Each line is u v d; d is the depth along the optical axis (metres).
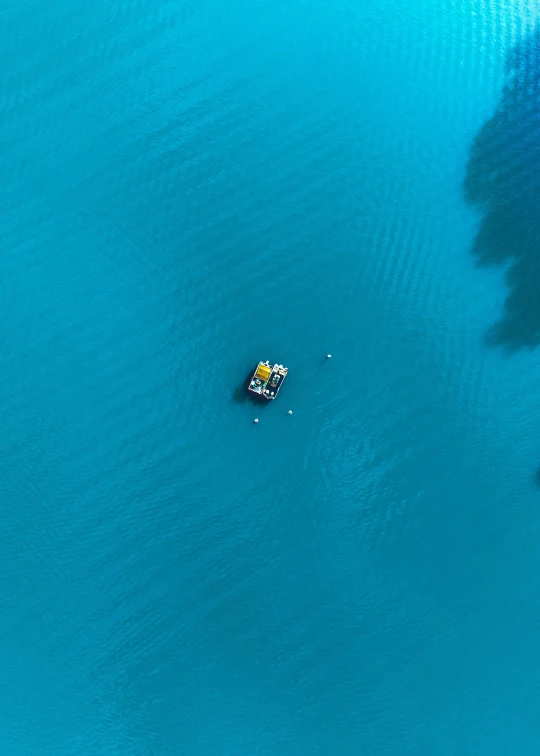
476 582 68.94
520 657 67.44
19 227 72.19
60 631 65.38
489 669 67.06
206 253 72.81
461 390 72.25
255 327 71.25
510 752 65.06
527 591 69.00
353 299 72.94
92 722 64.12
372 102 79.19
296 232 74.25
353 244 74.31
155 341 70.19
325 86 79.25
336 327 72.06
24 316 70.06
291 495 68.81
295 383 70.31
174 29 79.62
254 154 76.25
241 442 69.06
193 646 65.94
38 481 67.44
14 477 67.38
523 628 68.12
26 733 63.47
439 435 71.19
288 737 64.62
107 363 69.50
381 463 70.25
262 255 73.31
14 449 67.75
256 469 68.88
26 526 66.88
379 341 72.25
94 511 67.25
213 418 69.12
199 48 79.31
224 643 66.19
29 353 69.44
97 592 66.19
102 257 71.81
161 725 64.31
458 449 71.19
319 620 67.06
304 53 80.38
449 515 70.00
